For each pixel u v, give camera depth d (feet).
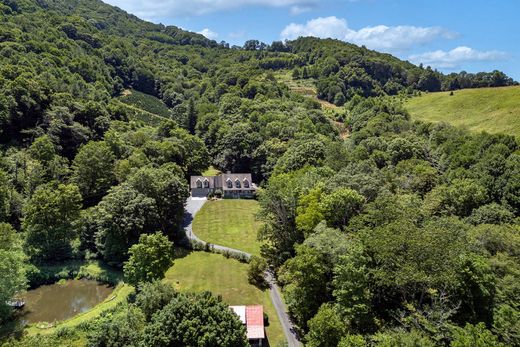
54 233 223.92
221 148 420.77
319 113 477.36
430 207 221.46
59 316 179.32
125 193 236.02
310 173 239.71
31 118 313.53
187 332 124.06
